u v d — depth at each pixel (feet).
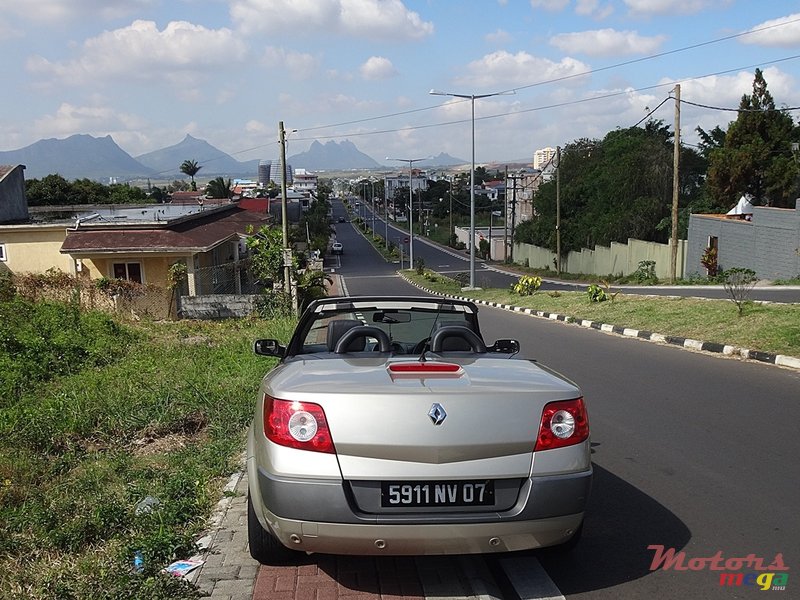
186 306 78.38
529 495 11.21
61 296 67.00
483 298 112.16
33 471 19.30
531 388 11.68
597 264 173.17
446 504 11.08
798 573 13.29
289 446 11.26
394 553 11.18
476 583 12.58
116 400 26.73
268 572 13.09
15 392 29.94
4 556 14.03
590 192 201.05
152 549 13.64
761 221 97.66
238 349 42.34
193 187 396.98
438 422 11.02
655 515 16.26
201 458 20.49
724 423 23.88
